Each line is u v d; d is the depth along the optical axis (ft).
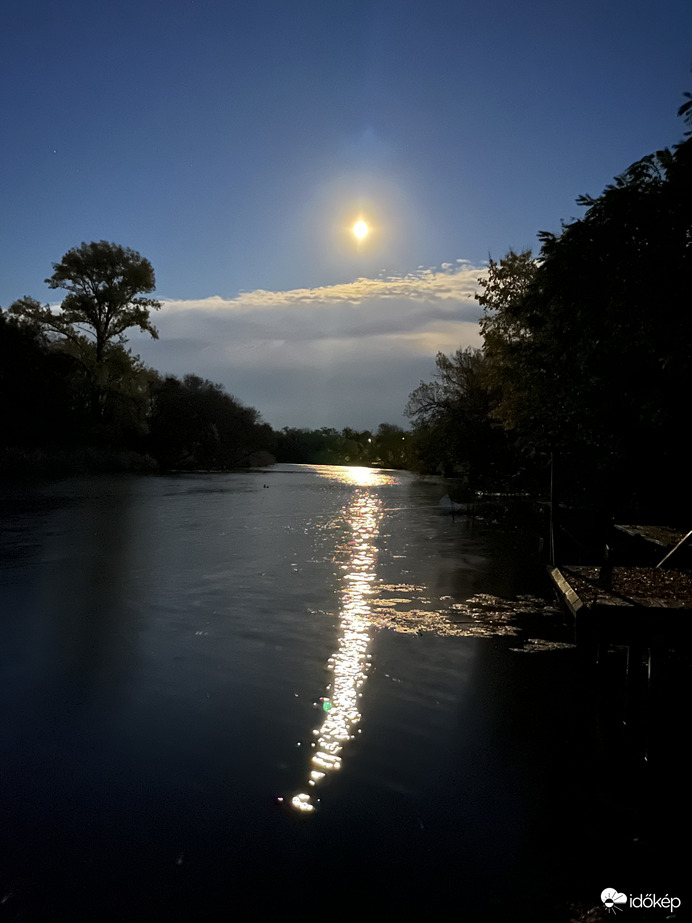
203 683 21.80
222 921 11.27
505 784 15.65
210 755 16.81
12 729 18.15
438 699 20.74
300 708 19.85
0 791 14.99
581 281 31.71
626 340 31.53
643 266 27.48
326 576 39.93
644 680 21.99
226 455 211.20
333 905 11.68
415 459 183.62
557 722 19.12
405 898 11.89
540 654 25.22
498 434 110.22
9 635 26.94
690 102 26.27
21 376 152.66
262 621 29.50
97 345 184.96
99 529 60.29
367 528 65.31
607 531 38.22
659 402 34.24
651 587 20.26
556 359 43.32
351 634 27.66
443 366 148.87
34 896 11.76
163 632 27.61
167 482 133.80
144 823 13.87
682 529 32.71
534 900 11.90
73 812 14.21
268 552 48.78
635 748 17.58
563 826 14.08
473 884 12.29
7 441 149.79
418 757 16.93
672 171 27.02
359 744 17.60
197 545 51.88
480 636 27.61
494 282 83.97
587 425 45.01
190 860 12.75
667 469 41.11
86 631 27.63
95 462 162.09
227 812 14.32
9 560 44.01
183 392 201.77
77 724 18.51
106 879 12.20
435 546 53.26
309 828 13.82
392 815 14.35
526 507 89.20
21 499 90.74
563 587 21.12
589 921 11.42
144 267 181.37
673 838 13.71
